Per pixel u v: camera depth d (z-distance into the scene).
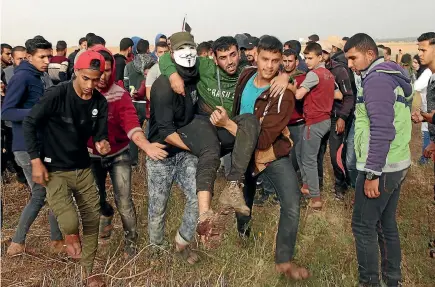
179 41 3.36
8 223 4.83
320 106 5.03
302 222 4.36
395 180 3.21
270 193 5.25
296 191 3.42
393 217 3.41
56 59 6.98
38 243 4.34
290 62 5.29
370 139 3.10
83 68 3.00
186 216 3.68
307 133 5.09
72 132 3.20
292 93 3.41
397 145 3.19
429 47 4.23
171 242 4.12
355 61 3.29
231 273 3.54
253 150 3.20
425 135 7.26
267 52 3.24
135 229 3.95
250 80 3.49
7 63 7.81
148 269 3.54
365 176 3.20
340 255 3.91
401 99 3.17
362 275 3.39
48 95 3.08
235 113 3.57
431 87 4.36
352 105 5.34
